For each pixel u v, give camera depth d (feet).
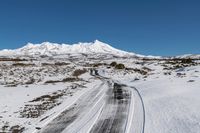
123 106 89.15
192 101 79.25
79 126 66.74
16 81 168.45
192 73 163.32
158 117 70.33
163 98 92.79
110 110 83.82
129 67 296.71
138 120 70.49
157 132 58.70
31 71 214.90
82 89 134.51
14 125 68.49
